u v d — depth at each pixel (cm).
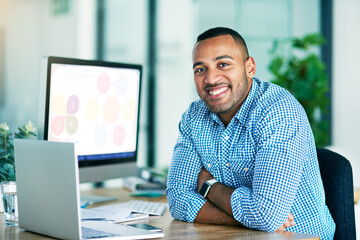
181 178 172
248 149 159
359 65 479
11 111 497
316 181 162
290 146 149
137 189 230
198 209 157
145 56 505
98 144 203
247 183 165
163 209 178
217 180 170
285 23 500
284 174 145
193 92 485
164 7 495
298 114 154
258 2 491
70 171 119
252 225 144
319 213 161
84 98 196
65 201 122
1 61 496
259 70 491
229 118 167
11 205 147
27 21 498
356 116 480
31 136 181
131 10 507
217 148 167
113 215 159
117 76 209
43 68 184
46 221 129
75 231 120
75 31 493
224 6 486
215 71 161
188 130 176
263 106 157
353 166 481
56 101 187
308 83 438
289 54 479
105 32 500
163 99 501
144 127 507
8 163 172
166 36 495
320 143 450
